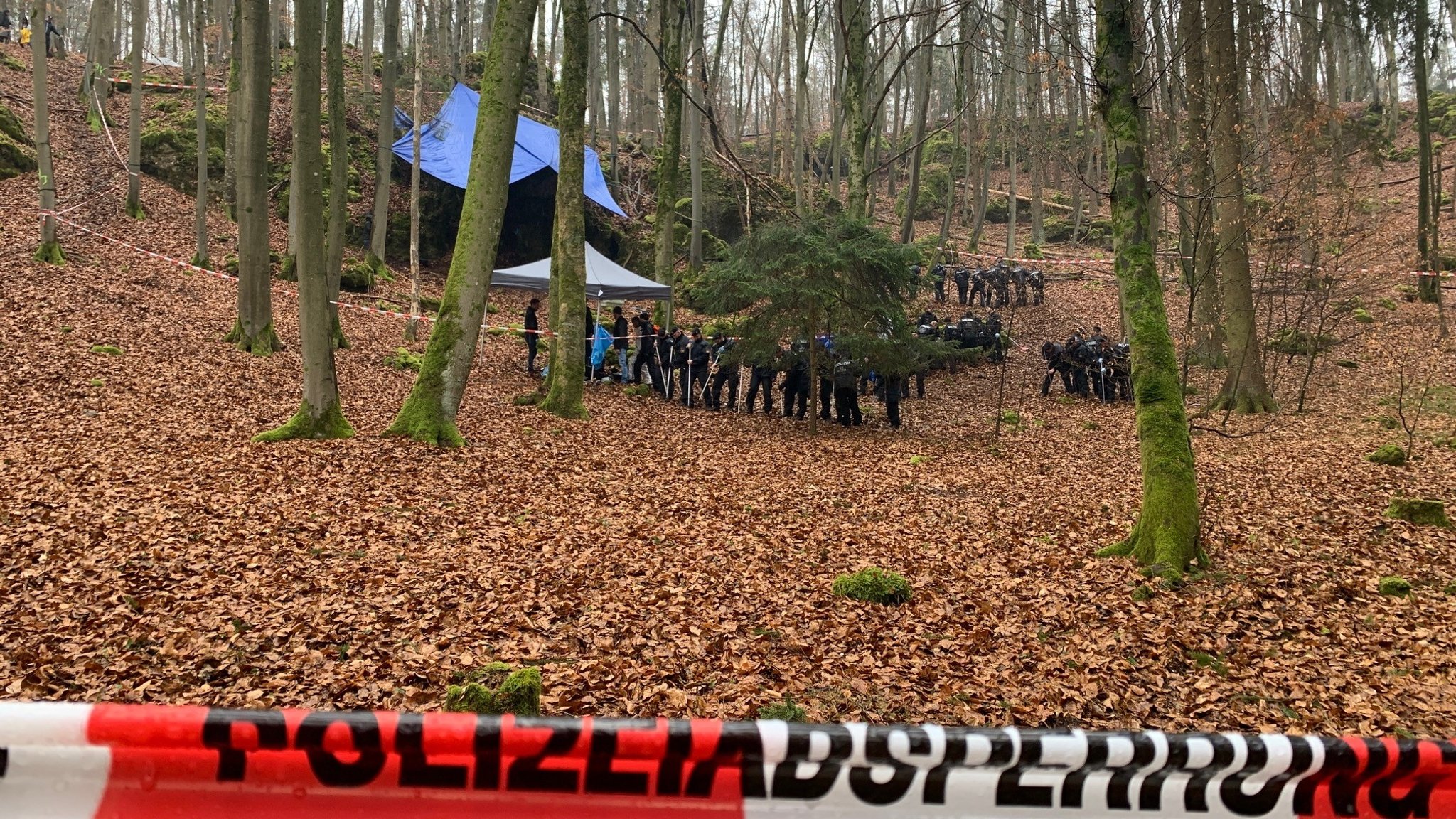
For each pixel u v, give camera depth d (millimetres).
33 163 21469
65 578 5930
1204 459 13148
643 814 2020
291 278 20750
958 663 5637
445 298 11172
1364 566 7633
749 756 2025
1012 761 2070
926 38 20656
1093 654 5781
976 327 23297
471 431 12336
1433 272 24328
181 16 33562
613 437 13281
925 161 44969
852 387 16094
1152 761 2092
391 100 23406
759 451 13312
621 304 23031
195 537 6977
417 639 5535
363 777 1982
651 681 5148
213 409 11711
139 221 21016
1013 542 8586
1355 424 15836
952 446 14812
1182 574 7254
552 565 7055
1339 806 2154
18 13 35062
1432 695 5230
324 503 8172
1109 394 20266
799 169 29672
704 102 28375
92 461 8773
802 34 29125
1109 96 7742
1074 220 37688
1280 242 17922
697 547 7871
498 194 11156
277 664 5043
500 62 10977
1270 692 5281
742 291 15305
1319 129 15195
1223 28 14781
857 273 15422
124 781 1962
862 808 2059
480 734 1966
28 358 12281
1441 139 39875
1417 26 23266
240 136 20812
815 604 6598
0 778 1946
